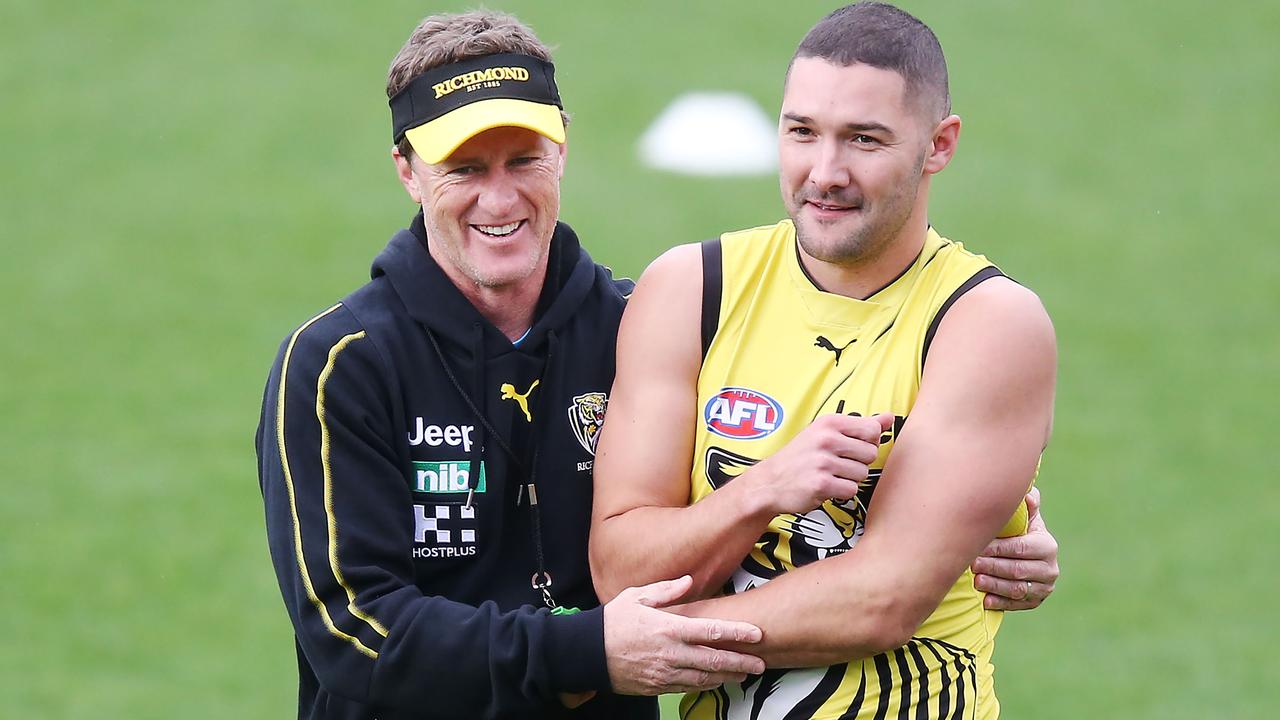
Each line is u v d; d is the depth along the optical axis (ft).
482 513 37.42
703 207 147.43
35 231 140.56
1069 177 157.79
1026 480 33.68
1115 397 114.32
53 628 83.35
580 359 38.75
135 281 130.72
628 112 170.40
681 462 35.65
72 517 94.99
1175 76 185.57
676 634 33.37
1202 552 93.30
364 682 35.24
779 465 32.91
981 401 33.30
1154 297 131.34
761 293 35.65
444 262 37.83
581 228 140.97
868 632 33.09
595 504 36.70
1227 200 152.66
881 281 34.63
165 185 151.12
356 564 35.53
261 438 37.70
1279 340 123.75
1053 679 80.38
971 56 191.31
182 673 79.20
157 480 99.76
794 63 33.35
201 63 182.19
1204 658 82.02
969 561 33.40
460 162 36.29
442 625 34.76
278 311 125.39
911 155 32.94
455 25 36.91
